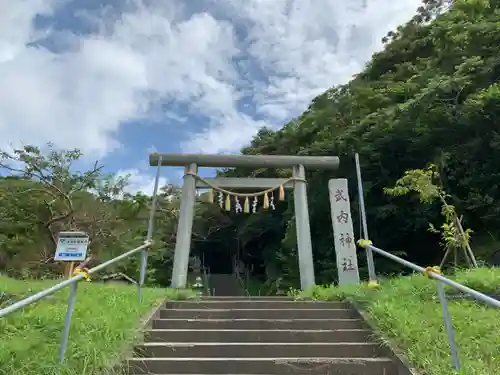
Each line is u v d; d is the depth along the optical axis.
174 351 4.84
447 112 12.93
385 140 14.55
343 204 10.51
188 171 11.15
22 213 17.09
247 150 22.27
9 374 3.75
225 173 22.42
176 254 10.27
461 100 13.34
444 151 13.55
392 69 19.44
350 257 9.92
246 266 28.12
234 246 28.94
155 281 18.86
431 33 15.41
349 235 10.16
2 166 16.64
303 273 10.30
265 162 11.38
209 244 29.41
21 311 5.52
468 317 5.16
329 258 16.52
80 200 17.86
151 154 11.23
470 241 12.77
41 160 17.09
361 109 16.45
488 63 12.93
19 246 16.66
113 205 19.08
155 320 5.88
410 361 4.20
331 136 17.17
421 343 4.40
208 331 5.42
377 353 4.83
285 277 17.08
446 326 3.93
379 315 5.46
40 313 5.45
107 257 16.59
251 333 5.43
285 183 11.37
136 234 19.17
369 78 20.09
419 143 14.06
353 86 19.62
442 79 12.76
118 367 4.18
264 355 4.87
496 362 4.02
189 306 6.90
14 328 4.92
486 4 12.68
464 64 12.32
